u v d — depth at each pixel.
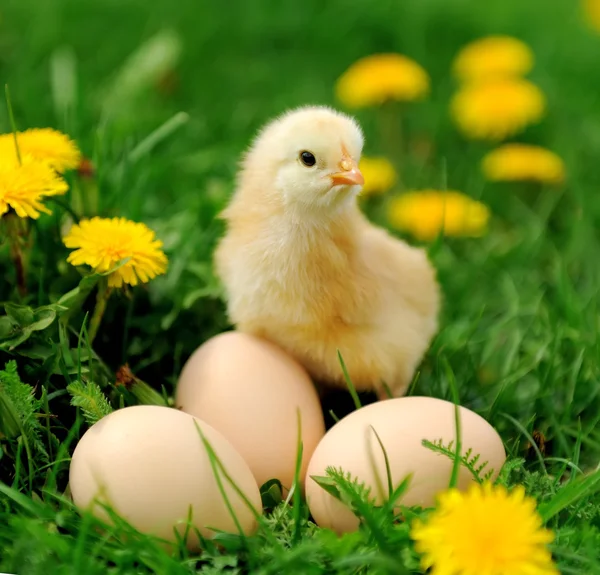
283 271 0.58
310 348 0.59
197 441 0.53
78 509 0.53
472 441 0.55
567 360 0.64
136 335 0.62
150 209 0.71
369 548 0.52
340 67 0.99
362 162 0.76
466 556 0.50
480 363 0.64
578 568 0.52
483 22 1.07
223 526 0.53
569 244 0.72
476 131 0.80
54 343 0.57
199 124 0.83
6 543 0.53
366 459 0.54
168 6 1.05
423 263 0.62
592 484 0.54
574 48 1.03
